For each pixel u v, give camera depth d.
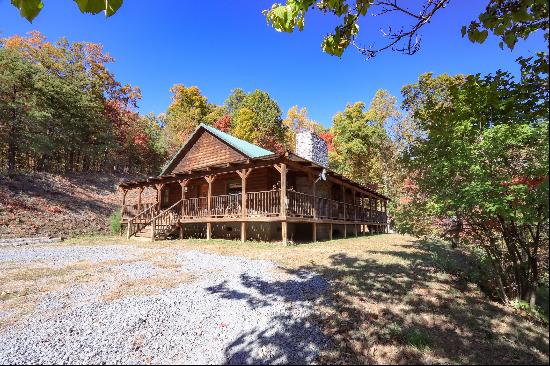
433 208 5.45
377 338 3.96
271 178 16.59
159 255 10.20
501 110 5.20
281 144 46.50
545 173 3.93
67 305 5.26
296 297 5.56
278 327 4.38
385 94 35.72
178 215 17.38
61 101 27.12
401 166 6.92
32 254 10.68
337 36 3.33
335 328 4.29
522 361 3.38
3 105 20.77
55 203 20.00
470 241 5.83
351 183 19.16
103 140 34.19
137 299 5.52
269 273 7.34
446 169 5.13
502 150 4.58
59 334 4.19
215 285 6.38
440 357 3.50
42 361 3.52
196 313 4.90
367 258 9.30
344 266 8.09
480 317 4.59
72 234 17.03
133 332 4.26
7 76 21.05
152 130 48.22
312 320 4.57
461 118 5.46
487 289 6.04
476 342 3.84
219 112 54.38
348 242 14.63
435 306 5.05
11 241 13.62
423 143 5.91
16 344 3.91
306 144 21.09
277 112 46.91
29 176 23.34
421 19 3.17
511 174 4.55
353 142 35.31
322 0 3.29
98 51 36.53
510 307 5.03
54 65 29.97
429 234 6.53
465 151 4.96
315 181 14.71
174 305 5.23
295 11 2.70
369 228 24.70
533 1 2.87
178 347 3.87
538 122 4.54
